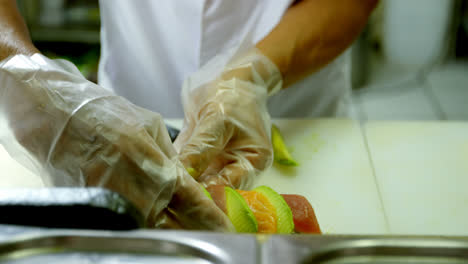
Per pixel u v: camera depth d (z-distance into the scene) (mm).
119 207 324
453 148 1016
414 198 888
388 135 1059
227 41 1119
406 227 826
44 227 323
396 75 2770
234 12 1077
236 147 897
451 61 3020
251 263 299
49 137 668
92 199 326
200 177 861
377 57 2734
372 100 2676
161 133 680
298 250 311
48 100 667
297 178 924
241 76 952
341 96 1255
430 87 2773
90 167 647
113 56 1206
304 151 996
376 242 323
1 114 690
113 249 315
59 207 321
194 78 983
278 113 1219
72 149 656
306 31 1033
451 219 842
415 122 1105
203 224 655
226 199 716
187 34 1124
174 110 1276
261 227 704
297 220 737
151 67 1205
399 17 2537
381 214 847
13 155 729
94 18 2145
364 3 1094
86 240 315
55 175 686
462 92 2701
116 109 663
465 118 2475
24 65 696
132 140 628
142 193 620
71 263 304
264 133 915
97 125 643
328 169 946
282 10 1077
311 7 1079
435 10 2490
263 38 1046
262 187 787
